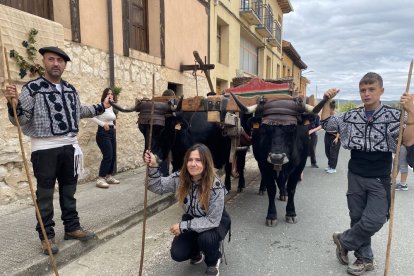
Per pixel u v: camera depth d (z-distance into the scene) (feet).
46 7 20.07
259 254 13.41
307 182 26.25
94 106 13.65
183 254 11.14
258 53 69.05
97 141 21.03
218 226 11.12
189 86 35.91
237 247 14.05
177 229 10.83
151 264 12.59
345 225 16.58
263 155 15.53
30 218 15.56
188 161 10.75
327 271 12.08
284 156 14.40
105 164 21.09
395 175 9.80
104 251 13.65
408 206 19.95
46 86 11.76
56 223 14.98
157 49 30.14
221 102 16.01
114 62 24.62
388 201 10.98
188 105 16.47
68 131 12.14
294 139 15.15
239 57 52.90
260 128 15.75
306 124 15.42
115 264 12.58
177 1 32.60
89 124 22.41
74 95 12.49
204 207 10.88
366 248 11.87
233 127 17.44
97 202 18.17
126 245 14.21
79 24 21.35
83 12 21.70
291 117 14.84
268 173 15.99
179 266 12.44
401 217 17.87
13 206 17.28
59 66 11.80
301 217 17.81
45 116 11.62
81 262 12.73
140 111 15.78
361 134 11.00
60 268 12.25
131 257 13.14
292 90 22.86
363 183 11.16
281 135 14.66
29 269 11.21
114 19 24.48
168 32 31.30
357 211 11.55
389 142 10.65
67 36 20.58
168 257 13.15
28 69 17.80
